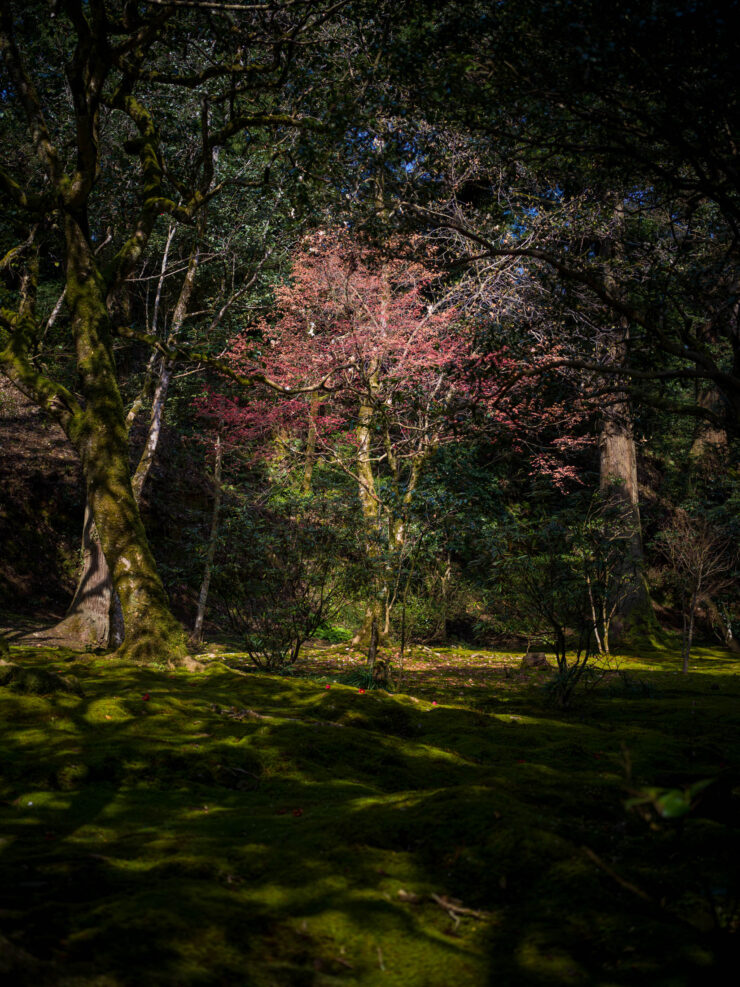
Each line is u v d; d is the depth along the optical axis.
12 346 11.04
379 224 7.72
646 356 7.51
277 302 15.49
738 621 20.67
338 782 4.62
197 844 3.24
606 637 16.11
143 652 9.16
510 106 6.21
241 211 15.03
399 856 3.06
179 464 19.98
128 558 9.67
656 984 2.15
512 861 2.95
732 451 23.31
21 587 15.84
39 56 13.06
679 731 7.11
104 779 4.44
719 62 4.64
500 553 10.70
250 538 10.27
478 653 15.39
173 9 9.24
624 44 4.87
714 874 2.93
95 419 10.16
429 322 13.55
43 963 1.98
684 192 7.77
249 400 16.84
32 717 5.53
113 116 14.45
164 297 20.16
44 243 14.26
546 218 11.09
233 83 10.23
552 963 2.28
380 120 7.21
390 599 11.05
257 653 11.63
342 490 13.98
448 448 12.91
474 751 5.66
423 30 6.43
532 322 9.23
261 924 2.47
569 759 5.53
